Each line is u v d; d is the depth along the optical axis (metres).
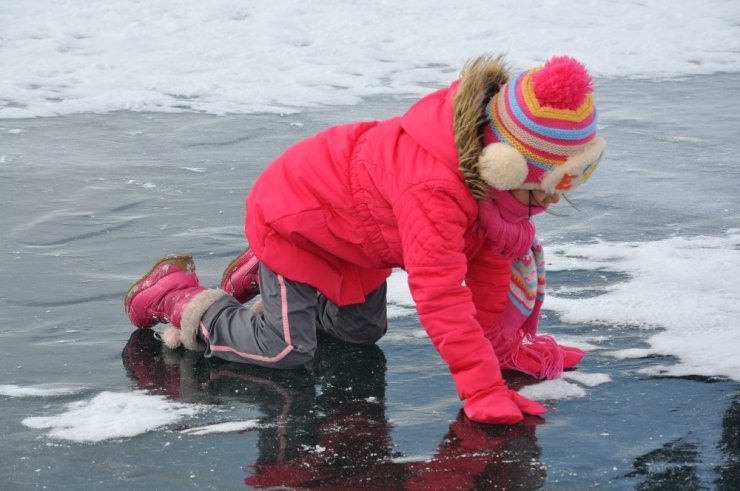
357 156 4.39
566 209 7.69
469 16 17.59
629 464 3.78
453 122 4.00
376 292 4.94
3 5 16.53
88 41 14.69
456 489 3.59
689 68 14.74
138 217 7.27
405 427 4.11
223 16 16.61
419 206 4.03
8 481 3.62
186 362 4.85
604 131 10.63
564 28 17.19
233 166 8.88
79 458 3.80
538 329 5.23
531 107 3.84
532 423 4.14
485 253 4.50
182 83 12.45
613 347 4.98
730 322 5.28
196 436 4.00
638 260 6.35
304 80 12.98
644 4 19.52
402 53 14.95
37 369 4.68
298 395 4.46
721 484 3.64
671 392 4.44
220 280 5.88
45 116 10.70
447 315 4.07
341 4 17.91
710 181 8.59
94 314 5.41
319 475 3.69
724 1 20.03
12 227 6.91
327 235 4.47
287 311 4.62
